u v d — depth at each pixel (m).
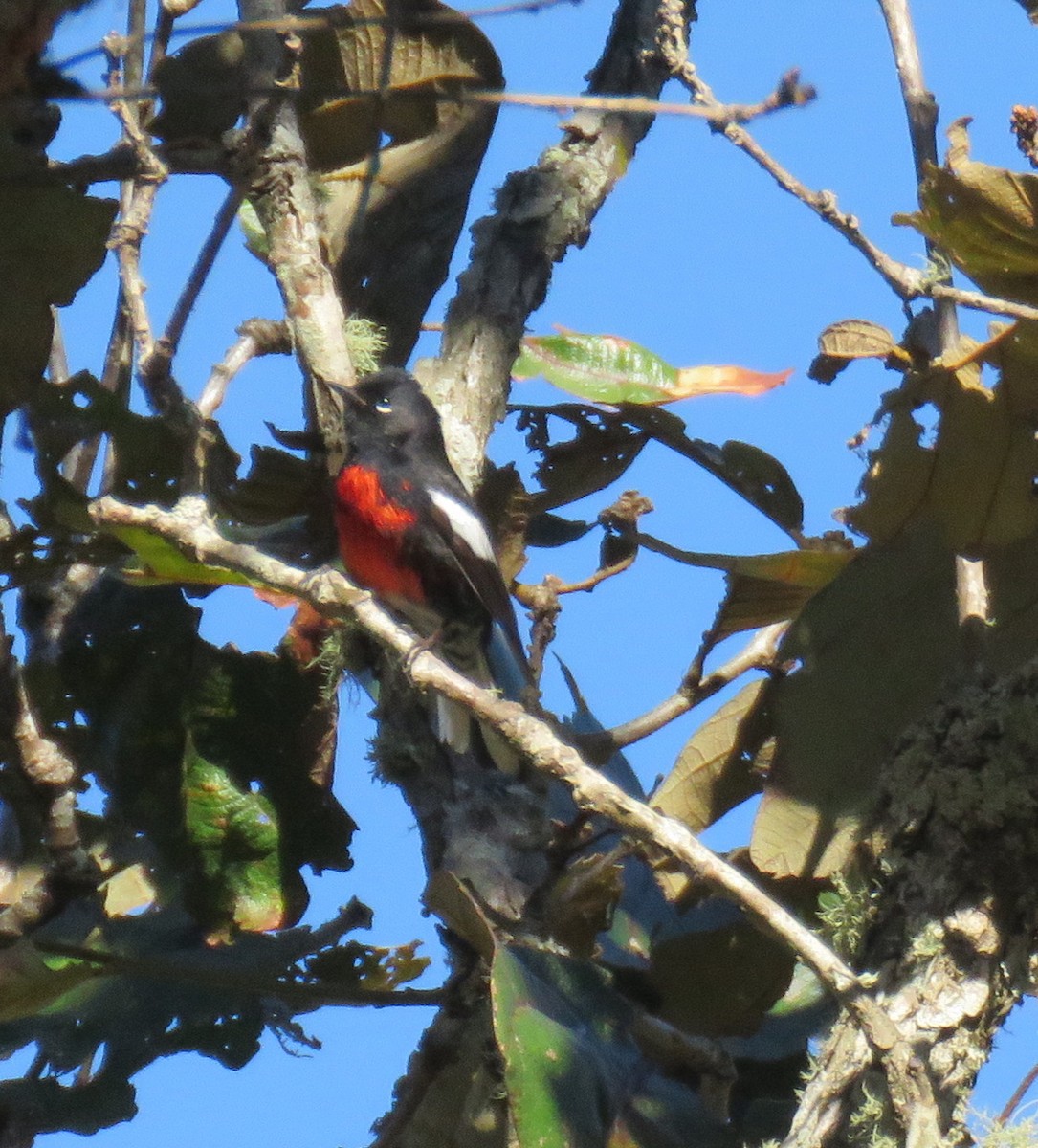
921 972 5.41
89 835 8.23
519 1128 5.46
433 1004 7.14
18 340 6.79
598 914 6.81
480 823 6.84
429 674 5.36
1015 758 5.58
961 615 6.58
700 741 7.39
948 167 5.99
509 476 8.33
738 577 7.37
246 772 7.72
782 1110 6.49
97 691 7.78
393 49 8.27
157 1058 7.36
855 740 6.55
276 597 7.76
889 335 7.57
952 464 6.64
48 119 6.43
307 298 7.47
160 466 7.60
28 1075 7.52
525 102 5.07
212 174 7.66
